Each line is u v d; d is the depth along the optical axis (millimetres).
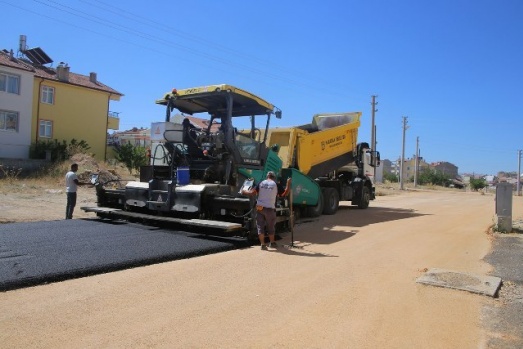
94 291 5402
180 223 9445
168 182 10086
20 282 5391
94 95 38406
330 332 4422
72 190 11586
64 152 31438
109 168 27250
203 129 11141
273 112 11469
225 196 9469
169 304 5059
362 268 7152
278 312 4938
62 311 4695
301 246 8992
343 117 16750
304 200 13250
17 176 22406
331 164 15383
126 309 4840
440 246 9422
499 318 4957
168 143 10555
